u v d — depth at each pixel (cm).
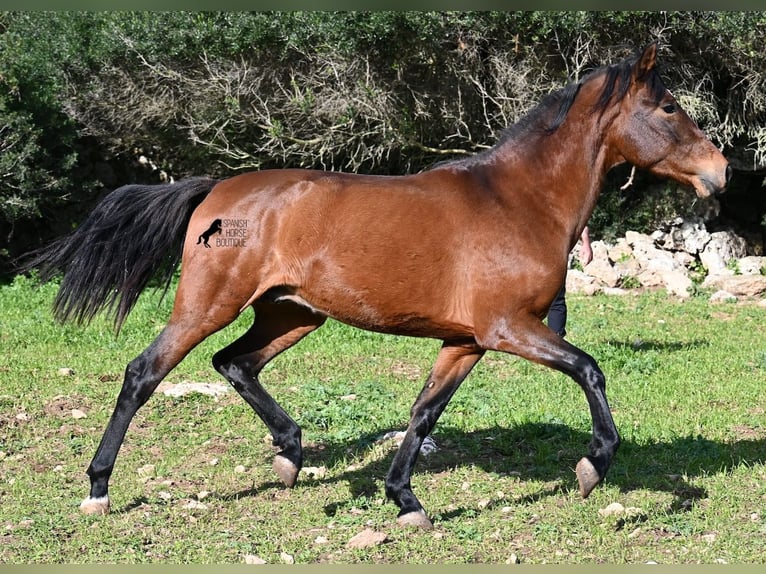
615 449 610
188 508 690
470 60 2064
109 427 666
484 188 654
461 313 644
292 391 1086
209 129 2133
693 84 2112
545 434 883
